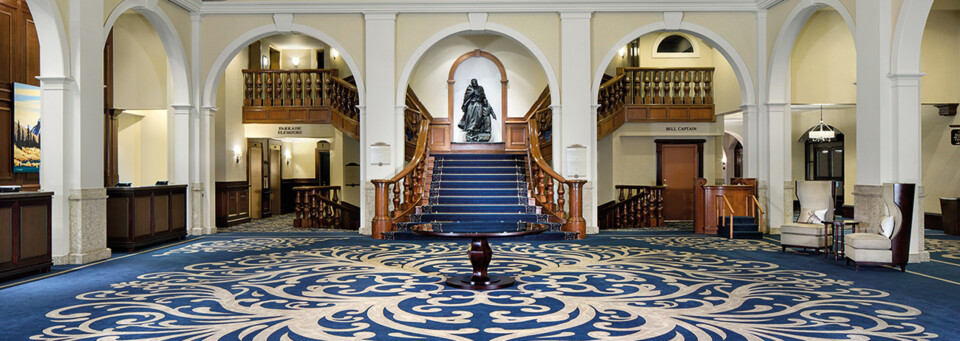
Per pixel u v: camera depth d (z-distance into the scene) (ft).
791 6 33.12
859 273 22.09
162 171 43.24
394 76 36.35
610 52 36.55
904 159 24.70
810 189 28.94
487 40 49.21
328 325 14.73
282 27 36.58
